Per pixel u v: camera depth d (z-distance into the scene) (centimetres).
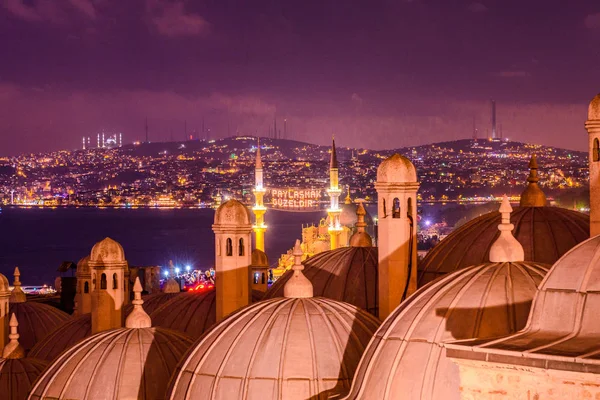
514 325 2586
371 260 4275
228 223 4350
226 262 4350
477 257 3728
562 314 2083
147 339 4009
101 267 4847
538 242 3672
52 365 4003
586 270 2095
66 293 8400
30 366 4759
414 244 3706
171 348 3997
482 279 2730
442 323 2588
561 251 3644
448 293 2695
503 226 2900
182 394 3297
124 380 3853
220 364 3278
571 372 1870
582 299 2064
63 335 5181
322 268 4288
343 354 3272
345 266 4256
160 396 3844
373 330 3431
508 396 1980
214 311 4622
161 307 4753
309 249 11200
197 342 3441
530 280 2720
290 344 3272
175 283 5878
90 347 3997
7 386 4650
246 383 3209
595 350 1916
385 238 3694
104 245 4869
